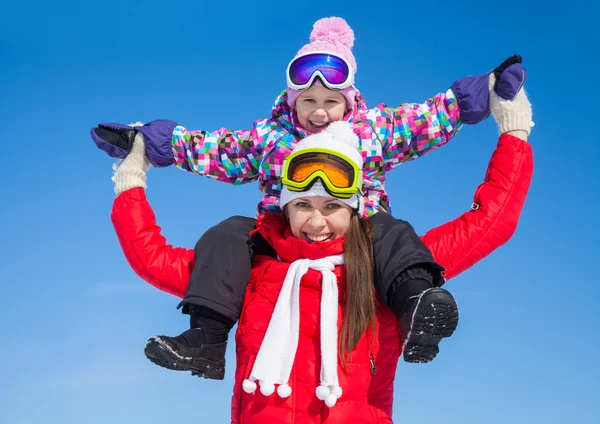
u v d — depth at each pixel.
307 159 3.73
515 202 4.02
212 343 3.64
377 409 3.59
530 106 4.19
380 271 3.64
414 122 4.21
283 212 3.95
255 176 4.38
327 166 3.70
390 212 4.25
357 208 3.77
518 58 4.18
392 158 4.27
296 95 4.16
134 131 4.33
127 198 4.20
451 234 3.99
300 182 3.70
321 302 3.60
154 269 4.05
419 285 3.53
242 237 3.85
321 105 4.13
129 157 4.30
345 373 3.54
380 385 3.64
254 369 3.50
